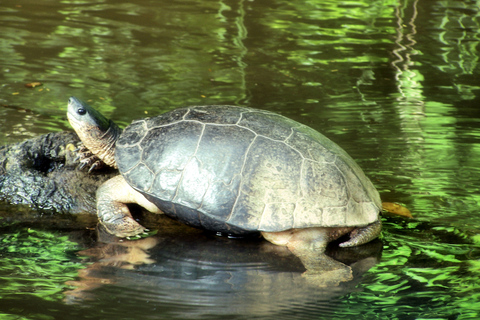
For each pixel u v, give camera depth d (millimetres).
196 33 19250
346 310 6051
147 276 6711
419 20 21078
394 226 8422
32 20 19578
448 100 14305
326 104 13938
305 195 7215
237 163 7301
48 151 8961
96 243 7602
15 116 12312
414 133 12258
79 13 20828
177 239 7859
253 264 7133
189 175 7336
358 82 15531
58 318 5676
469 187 9805
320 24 20703
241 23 20531
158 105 13398
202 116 7902
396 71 16391
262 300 6215
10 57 16141
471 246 7719
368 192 7730
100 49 17297
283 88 14961
